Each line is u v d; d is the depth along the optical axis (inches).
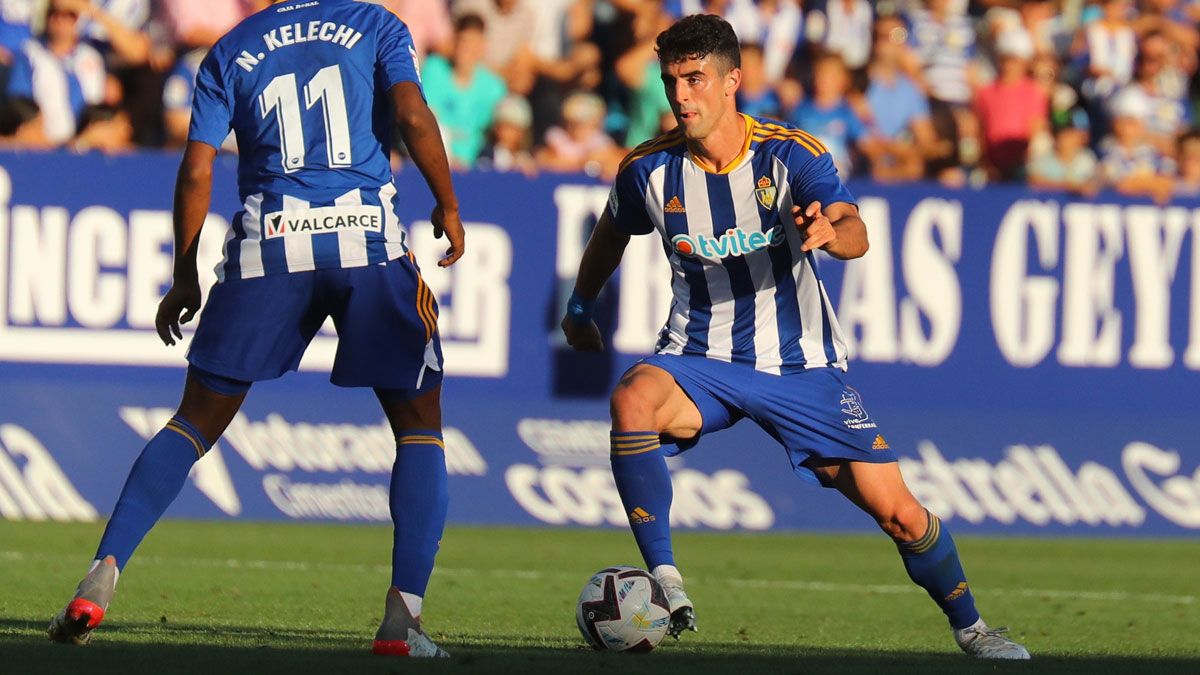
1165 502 1636.3
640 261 1578.5
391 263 685.9
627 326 1578.5
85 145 1807.3
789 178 770.8
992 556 1454.2
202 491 1519.4
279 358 690.8
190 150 682.8
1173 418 1643.7
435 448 697.0
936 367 1612.9
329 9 698.2
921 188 1610.5
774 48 2057.1
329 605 964.6
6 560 1163.9
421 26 1945.1
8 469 1503.4
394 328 687.7
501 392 1569.9
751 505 1598.2
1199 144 2039.9
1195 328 1644.9
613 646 729.6
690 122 757.3
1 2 1819.6
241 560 1229.7
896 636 898.1
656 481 765.3
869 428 781.3
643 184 792.3
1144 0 2234.3
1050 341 1627.7
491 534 1496.1
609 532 1555.1
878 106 2003.0
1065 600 1147.9
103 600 667.4
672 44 754.8
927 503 1600.6
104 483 1509.6
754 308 791.1
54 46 1822.1
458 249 685.3
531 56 1943.9
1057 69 2119.8
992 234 1620.3
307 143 683.4
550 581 1162.6
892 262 1606.8
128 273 1523.1
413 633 669.3
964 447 1612.9
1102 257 1632.6
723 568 1299.2
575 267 1577.3
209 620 855.1
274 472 1529.3
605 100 1974.7
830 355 799.1
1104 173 2014.0
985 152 2006.6
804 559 1390.3
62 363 1513.3
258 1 1920.5
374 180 689.0
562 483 1569.9
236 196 1520.7
